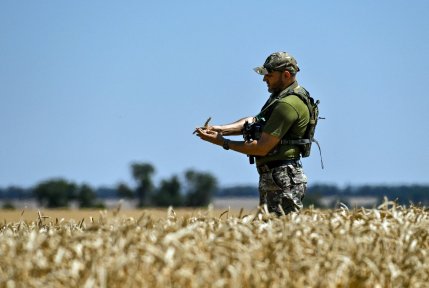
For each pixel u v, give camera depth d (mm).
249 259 13164
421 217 17062
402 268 14070
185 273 12516
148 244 13453
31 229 17297
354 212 17062
